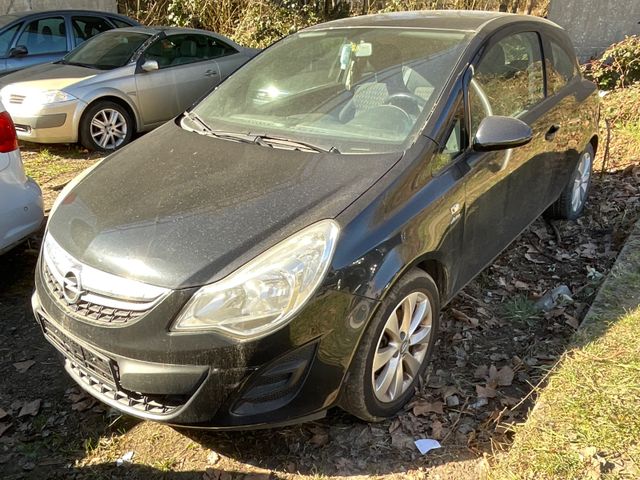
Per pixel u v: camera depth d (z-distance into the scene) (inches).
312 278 84.7
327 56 135.4
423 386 112.4
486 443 99.3
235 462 96.5
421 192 100.9
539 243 172.6
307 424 104.1
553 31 164.6
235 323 82.4
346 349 88.8
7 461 98.0
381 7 446.3
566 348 113.7
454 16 141.8
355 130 113.4
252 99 132.9
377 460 96.4
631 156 232.5
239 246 85.9
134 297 84.9
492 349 125.0
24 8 408.2
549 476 85.0
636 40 304.8
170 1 467.2
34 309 102.7
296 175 100.2
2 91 255.6
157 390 85.0
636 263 141.6
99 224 95.0
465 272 119.9
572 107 162.4
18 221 139.4
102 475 94.7
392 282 92.4
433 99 112.7
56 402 111.3
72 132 255.6
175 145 118.3
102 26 341.4
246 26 438.3
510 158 126.4
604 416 93.7
